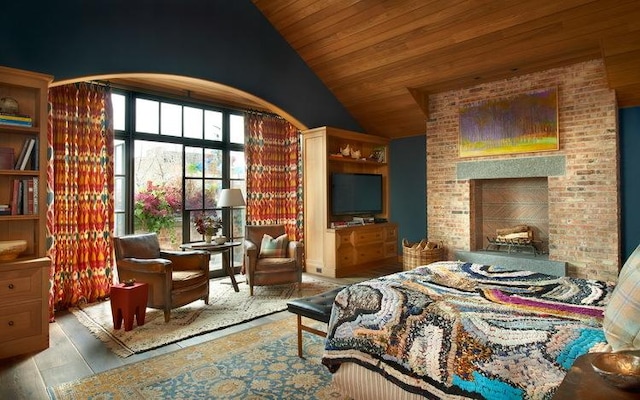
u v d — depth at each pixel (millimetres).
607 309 1545
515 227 5203
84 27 3500
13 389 2328
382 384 2004
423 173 6254
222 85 4609
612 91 4223
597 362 1036
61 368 2607
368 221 6160
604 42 3842
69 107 4023
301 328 2752
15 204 2943
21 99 3107
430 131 5734
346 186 5980
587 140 4383
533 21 3945
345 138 6035
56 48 3330
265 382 2400
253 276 4473
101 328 3361
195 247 4449
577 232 4465
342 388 2182
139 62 3857
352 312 2209
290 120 5551
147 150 4902
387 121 6219
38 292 2910
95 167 4195
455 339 1757
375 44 4895
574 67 4469
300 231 6039
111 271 4301
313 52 5395
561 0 3672
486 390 1584
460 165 5426
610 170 4238
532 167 4785
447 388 1700
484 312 1873
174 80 4551
